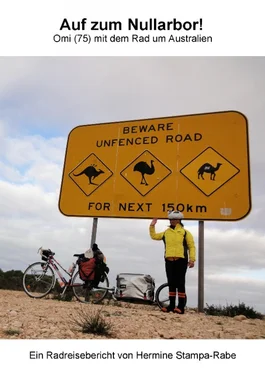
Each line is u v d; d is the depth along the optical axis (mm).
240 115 8500
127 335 3465
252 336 3869
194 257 6297
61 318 4098
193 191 8406
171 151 8938
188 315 5895
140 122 9523
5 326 3418
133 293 7781
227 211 7969
